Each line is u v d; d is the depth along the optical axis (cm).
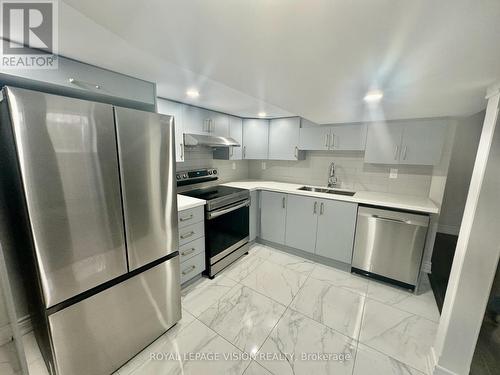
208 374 136
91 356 124
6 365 86
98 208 117
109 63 140
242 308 194
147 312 151
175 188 157
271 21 74
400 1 61
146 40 88
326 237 264
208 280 235
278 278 240
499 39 76
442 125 220
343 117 243
